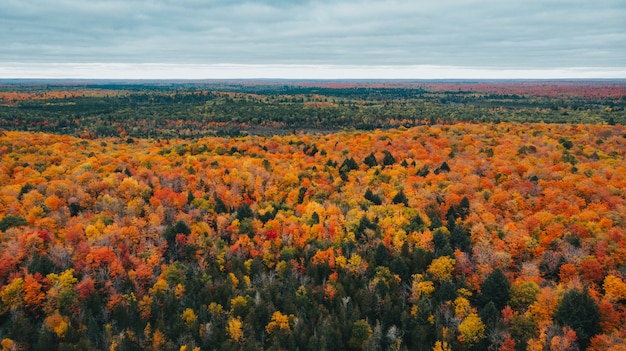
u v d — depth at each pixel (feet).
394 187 442.09
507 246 335.47
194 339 272.51
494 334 263.70
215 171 479.82
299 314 285.43
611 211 358.64
